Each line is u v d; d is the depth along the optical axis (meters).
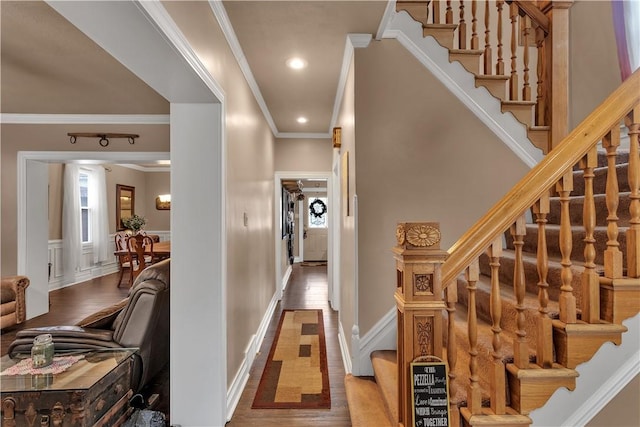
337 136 3.51
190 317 2.02
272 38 2.43
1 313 3.79
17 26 2.06
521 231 1.43
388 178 2.47
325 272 7.89
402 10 2.49
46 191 4.39
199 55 1.70
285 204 6.75
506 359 1.47
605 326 1.41
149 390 2.54
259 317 3.58
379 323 2.43
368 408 1.96
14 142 3.99
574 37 2.86
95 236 6.96
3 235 4.05
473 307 1.41
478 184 2.49
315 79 3.14
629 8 2.46
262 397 2.44
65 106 3.66
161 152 4.00
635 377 1.41
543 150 2.50
